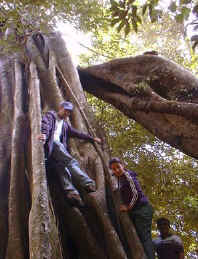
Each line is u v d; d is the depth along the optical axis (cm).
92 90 850
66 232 545
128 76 761
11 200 571
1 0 659
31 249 414
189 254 984
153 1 531
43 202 456
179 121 655
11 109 768
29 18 693
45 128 537
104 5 849
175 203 907
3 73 840
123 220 539
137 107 709
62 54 835
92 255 526
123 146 938
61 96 732
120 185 554
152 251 529
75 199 521
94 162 620
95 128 697
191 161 938
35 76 718
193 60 1034
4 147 689
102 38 1048
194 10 499
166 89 707
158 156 938
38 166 495
